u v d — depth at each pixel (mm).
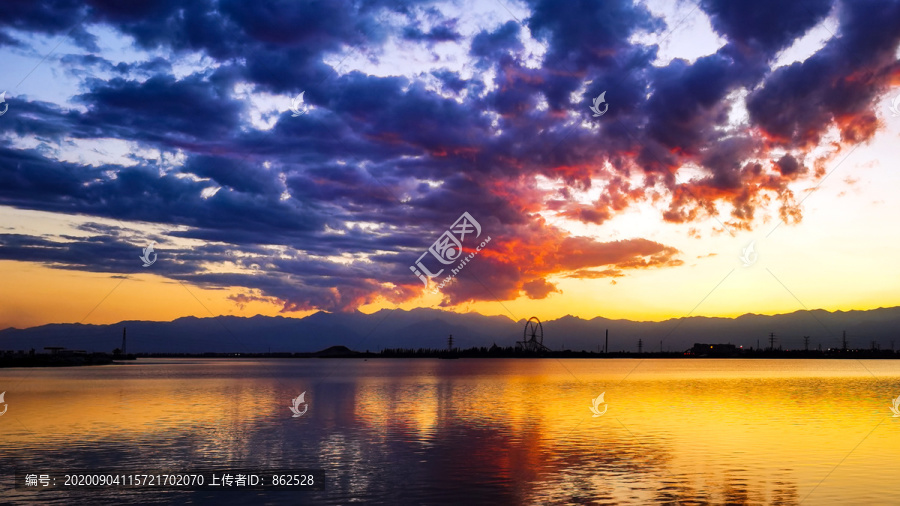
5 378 117688
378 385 98375
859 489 25969
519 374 151125
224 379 118438
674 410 56438
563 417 51031
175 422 47281
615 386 95375
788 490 25828
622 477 28125
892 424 45812
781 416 51500
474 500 24453
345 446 36281
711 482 27125
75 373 145750
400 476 28359
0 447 36062
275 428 43906
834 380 118062
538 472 29094
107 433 41188
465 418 50312
